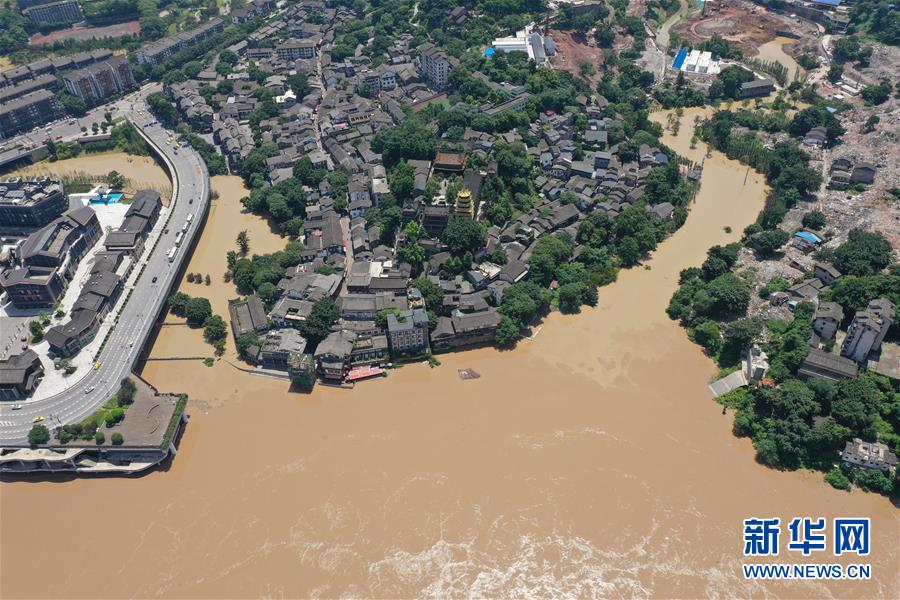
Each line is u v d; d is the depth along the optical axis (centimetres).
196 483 19475
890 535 17675
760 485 19025
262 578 17012
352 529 18038
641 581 16800
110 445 19800
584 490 18888
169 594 16788
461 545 17612
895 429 19675
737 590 16612
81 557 17700
